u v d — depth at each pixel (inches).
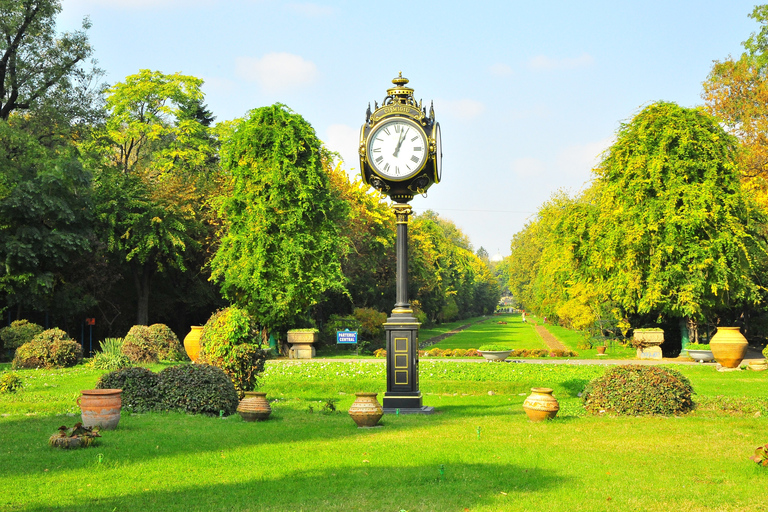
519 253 3361.2
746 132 1315.2
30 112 1477.6
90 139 1642.5
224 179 1459.2
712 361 987.9
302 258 1219.2
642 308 1105.4
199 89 1886.1
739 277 1061.1
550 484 268.5
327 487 266.2
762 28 1348.4
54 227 1194.6
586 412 477.7
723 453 325.7
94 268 1304.1
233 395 494.9
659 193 1100.5
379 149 511.5
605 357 1153.4
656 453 327.0
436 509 234.5
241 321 576.1
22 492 256.2
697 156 1100.5
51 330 935.0
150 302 1525.6
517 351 1140.5
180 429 401.1
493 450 336.5
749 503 240.4
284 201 1221.7
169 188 1385.3
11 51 1392.7
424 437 377.1
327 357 1254.9
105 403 392.5
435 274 2418.8
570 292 1354.6
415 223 2219.5
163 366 948.0
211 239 1460.4
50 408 513.0
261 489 263.0
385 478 279.3
